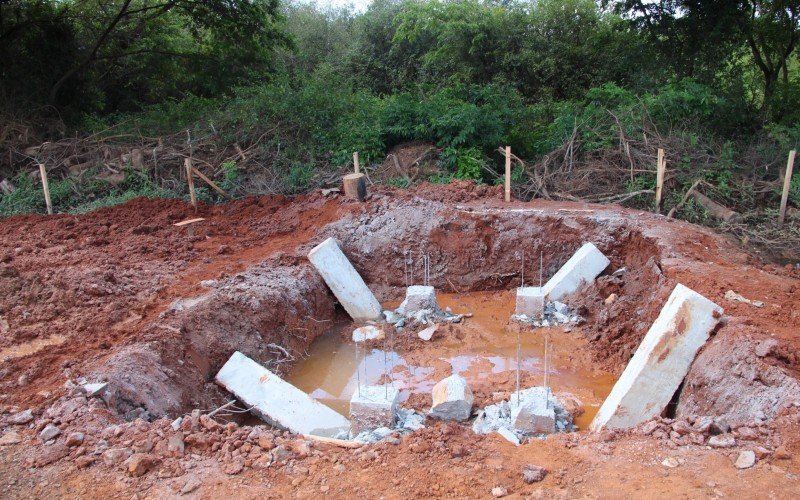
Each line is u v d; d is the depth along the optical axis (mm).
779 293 7465
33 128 16625
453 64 23438
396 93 22047
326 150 15773
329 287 9945
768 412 5328
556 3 23172
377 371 8289
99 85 21891
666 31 19781
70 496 4578
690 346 6535
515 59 22656
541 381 7797
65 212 13656
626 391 6520
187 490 4641
